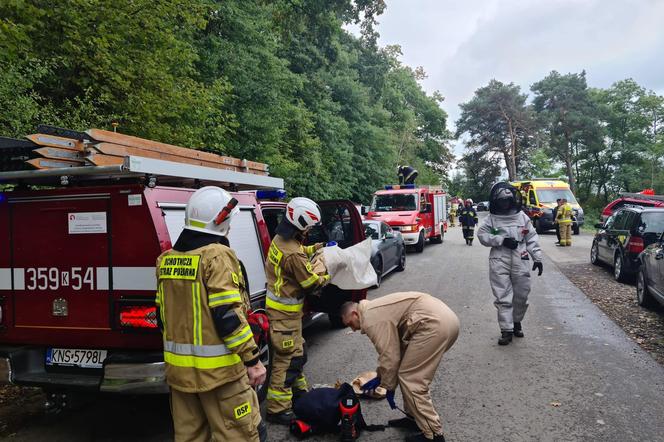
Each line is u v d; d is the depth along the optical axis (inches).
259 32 620.7
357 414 150.2
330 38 794.8
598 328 270.8
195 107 379.9
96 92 322.7
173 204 146.8
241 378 108.2
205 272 104.4
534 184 989.2
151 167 139.2
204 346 104.0
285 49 850.1
